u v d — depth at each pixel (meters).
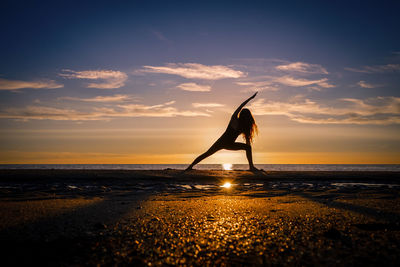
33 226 2.94
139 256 2.18
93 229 2.87
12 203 4.20
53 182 7.09
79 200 4.62
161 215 3.53
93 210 3.77
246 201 4.72
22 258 2.13
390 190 6.38
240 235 2.69
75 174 7.86
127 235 2.69
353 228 2.92
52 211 3.63
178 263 2.05
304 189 6.52
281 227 2.97
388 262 2.04
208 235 2.69
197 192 5.96
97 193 5.63
